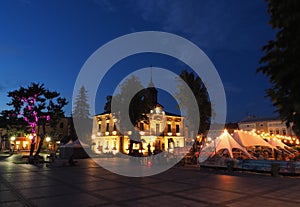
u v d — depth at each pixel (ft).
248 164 62.08
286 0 10.27
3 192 35.73
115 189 38.75
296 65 10.29
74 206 28.27
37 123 91.25
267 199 32.35
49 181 46.19
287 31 10.70
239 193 36.09
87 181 46.73
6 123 89.10
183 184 43.93
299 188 40.24
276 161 57.62
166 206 28.81
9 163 82.94
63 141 156.46
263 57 11.59
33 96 88.22
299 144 117.70
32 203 29.58
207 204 29.78
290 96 10.52
